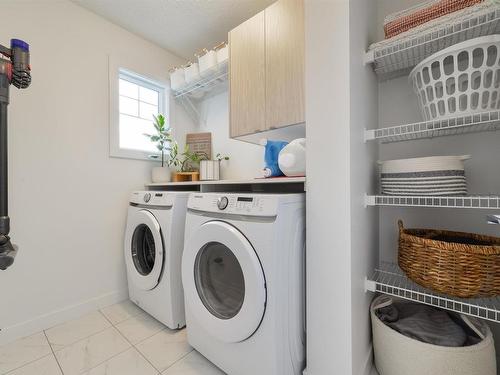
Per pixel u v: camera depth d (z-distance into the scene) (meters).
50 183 1.49
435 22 0.88
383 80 1.36
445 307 0.88
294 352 0.96
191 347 1.27
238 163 2.12
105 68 1.77
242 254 0.90
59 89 1.54
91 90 1.69
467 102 0.84
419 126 0.96
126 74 1.96
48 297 1.47
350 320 0.86
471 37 0.96
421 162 0.91
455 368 0.81
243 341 0.95
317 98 0.95
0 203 0.77
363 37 1.04
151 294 1.50
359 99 0.98
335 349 0.90
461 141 1.15
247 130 1.51
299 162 1.15
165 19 1.79
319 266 0.94
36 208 1.44
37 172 1.44
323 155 0.93
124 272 1.84
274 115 1.37
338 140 0.89
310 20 0.98
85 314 1.60
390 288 1.03
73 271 1.58
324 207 0.93
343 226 0.88
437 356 0.83
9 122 1.34
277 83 1.36
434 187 0.89
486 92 0.83
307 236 0.97
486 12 0.79
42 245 1.46
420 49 1.05
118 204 1.82
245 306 0.91
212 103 2.33
